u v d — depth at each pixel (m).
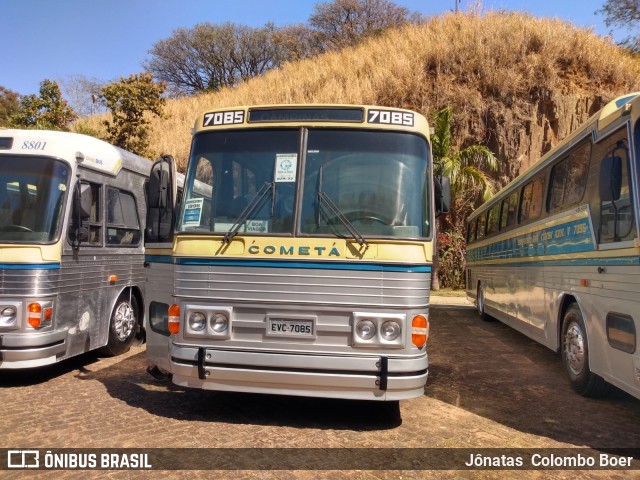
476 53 24.86
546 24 25.92
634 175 5.19
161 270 6.10
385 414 5.88
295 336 5.08
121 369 7.80
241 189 5.52
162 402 6.16
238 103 31.41
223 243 5.27
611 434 5.38
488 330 12.30
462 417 5.84
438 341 10.70
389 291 5.04
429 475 4.35
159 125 32.09
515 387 7.16
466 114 23.39
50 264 6.77
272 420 5.59
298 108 5.68
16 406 5.97
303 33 56.41
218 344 5.22
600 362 5.97
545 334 8.18
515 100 23.61
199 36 56.59
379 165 5.46
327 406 6.12
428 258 5.22
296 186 5.39
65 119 21.62
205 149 5.77
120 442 4.90
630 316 5.20
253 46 57.06
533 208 9.07
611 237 5.69
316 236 5.14
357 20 53.34
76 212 7.29
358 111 5.62
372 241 5.08
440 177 6.11
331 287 5.07
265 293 5.15
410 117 5.66
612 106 6.12
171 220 5.95
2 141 7.08
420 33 29.56
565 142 7.52
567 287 7.11
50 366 8.00
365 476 4.29
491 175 22.86
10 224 6.73
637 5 32.06
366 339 5.00
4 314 6.48
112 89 21.11
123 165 8.84
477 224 15.17
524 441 5.15
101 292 8.11
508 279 10.91
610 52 25.44
